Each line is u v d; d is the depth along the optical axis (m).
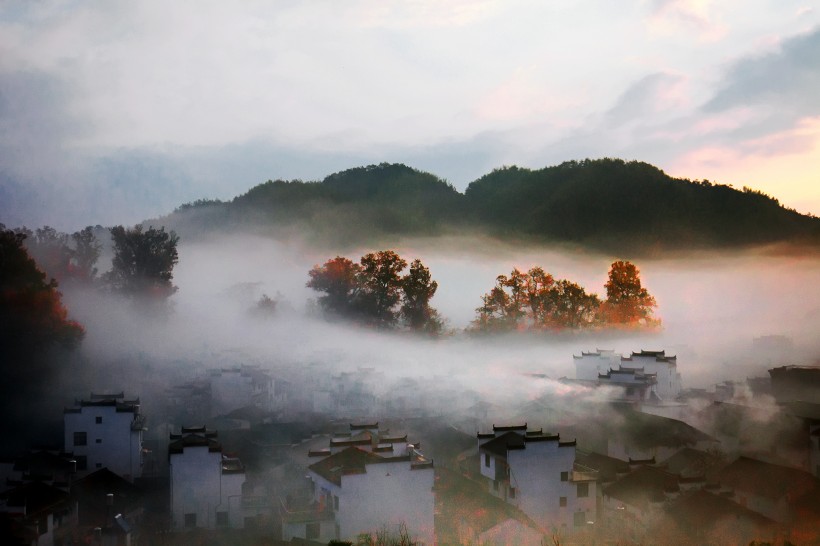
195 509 88.94
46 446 108.00
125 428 105.12
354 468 84.12
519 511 89.75
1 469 97.81
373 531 82.75
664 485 94.94
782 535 87.50
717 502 90.00
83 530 82.94
